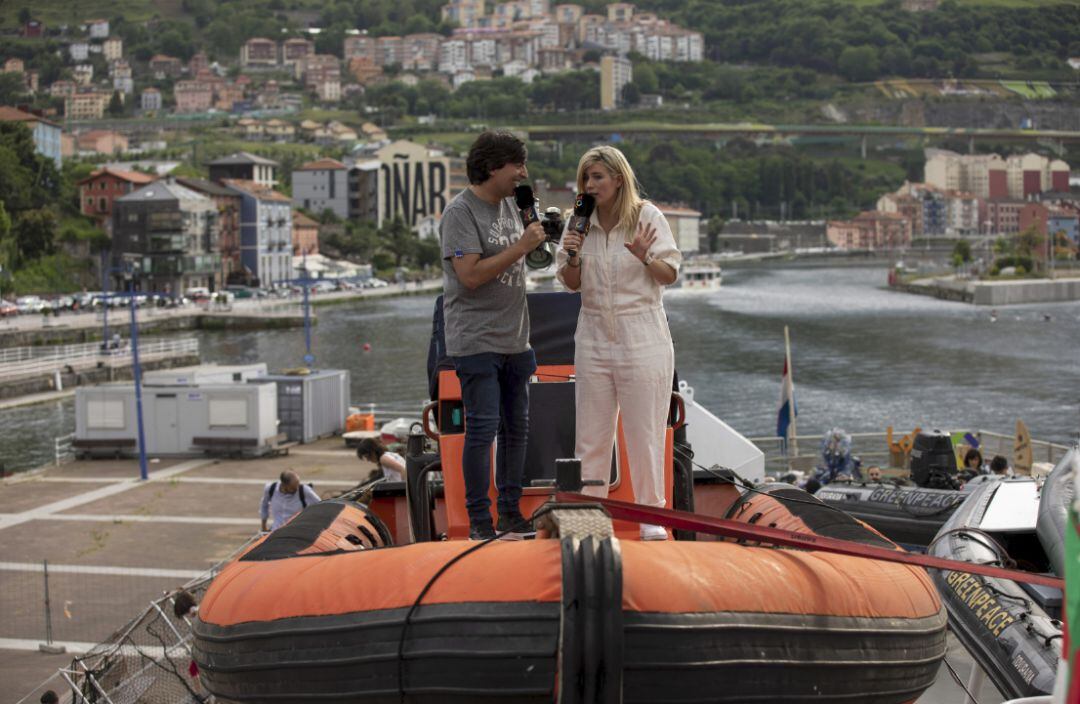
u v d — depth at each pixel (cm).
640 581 363
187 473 2889
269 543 469
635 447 490
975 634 669
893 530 1305
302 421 3344
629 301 486
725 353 8238
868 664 393
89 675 1084
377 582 384
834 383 6538
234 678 399
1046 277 18462
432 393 602
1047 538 696
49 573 1912
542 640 358
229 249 16288
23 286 12875
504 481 519
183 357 7475
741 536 389
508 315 505
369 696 374
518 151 495
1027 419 5241
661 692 361
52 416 5409
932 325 10856
